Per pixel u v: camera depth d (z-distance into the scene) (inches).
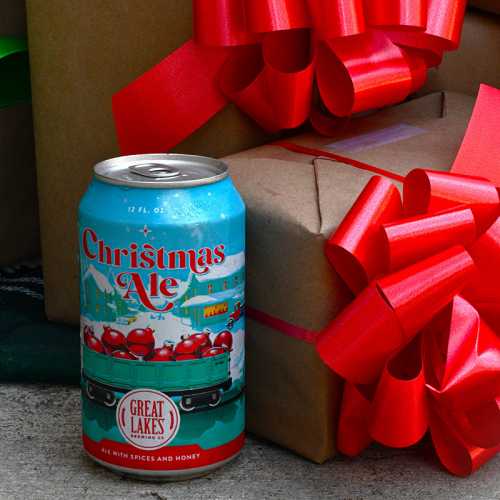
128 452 25.7
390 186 25.7
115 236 24.8
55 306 30.9
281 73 27.2
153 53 28.4
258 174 27.0
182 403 25.5
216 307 25.3
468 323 25.5
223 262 25.2
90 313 25.5
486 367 25.5
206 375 25.5
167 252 24.7
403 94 28.7
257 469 26.6
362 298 25.0
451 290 25.1
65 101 29.6
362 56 27.9
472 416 26.0
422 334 25.9
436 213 25.2
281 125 28.0
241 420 26.5
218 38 27.1
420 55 29.6
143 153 28.3
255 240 26.3
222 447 26.1
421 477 26.5
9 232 33.7
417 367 26.2
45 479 26.1
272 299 26.3
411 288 24.8
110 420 25.7
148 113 28.1
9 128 32.8
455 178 25.7
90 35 28.9
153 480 26.0
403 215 26.1
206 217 24.8
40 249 34.7
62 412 28.3
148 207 24.7
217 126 28.5
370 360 25.2
